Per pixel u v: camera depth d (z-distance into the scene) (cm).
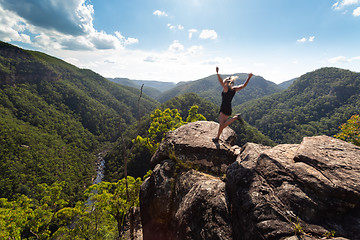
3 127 10556
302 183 326
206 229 380
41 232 2639
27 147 10044
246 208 337
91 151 14188
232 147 643
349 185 294
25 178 7656
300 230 273
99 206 1967
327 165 340
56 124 14925
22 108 14688
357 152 370
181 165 604
